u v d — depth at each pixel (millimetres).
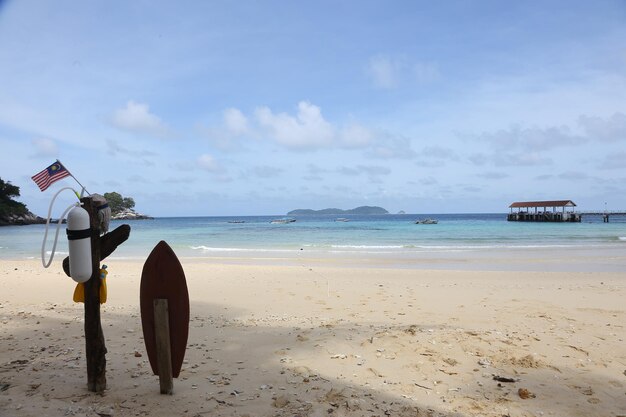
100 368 3736
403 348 4887
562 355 4785
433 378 4105
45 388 3828
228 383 3963
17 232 55375
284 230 50969
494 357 4652
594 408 3525
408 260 18203
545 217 75812
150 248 25297
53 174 3590
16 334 5844
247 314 7340
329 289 10031
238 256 20297
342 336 5426
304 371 4250
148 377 4133
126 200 160875
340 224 73500
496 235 36844
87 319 3697
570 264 16594
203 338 5531
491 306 7844
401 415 3354
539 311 7328
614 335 5645
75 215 3322
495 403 3600
